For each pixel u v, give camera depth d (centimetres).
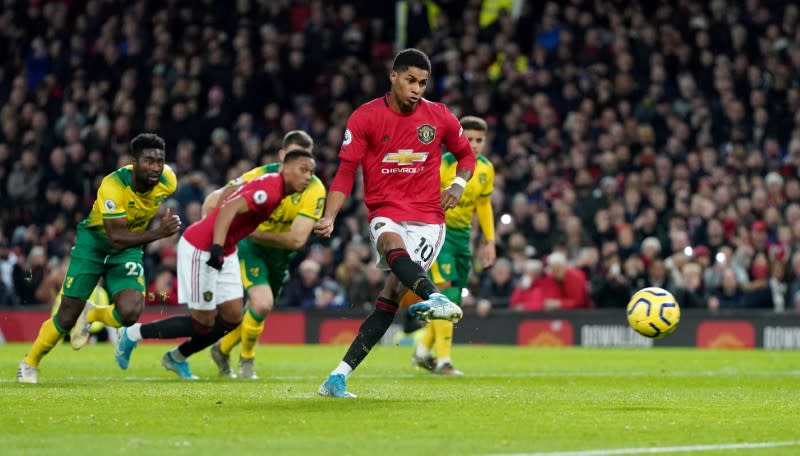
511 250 5519
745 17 6856
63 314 2669
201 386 2575
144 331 2944
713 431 1734
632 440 1619
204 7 7094
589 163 6166
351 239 5850
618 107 6419
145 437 1619
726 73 6575
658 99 6438
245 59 6725
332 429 1712
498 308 5425
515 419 1864
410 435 1650
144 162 2577
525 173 6109
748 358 4353
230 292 2883
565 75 6550
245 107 6575
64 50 7175
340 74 6612
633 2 6906
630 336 5216
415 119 2195
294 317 5472
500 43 6750
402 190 2200
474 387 2648
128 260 2719
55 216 6303
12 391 2359
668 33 6725
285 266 3170
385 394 2350
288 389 2461
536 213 5756
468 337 5425
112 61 6919
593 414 1959
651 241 5278
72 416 1867
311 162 2422
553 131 6259
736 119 6378
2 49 7256
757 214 5784
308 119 6481
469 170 2272
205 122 6512
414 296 4856
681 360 4203
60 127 6612
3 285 5659
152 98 6669
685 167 5972
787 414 1997
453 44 6831
